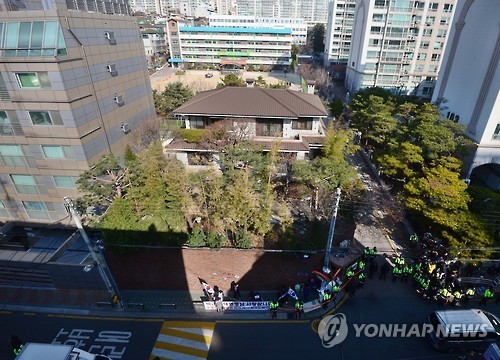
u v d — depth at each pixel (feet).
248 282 66.85
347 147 103.50
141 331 57.82
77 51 78.48
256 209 67.72
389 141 110.73
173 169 73.41
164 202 70.69
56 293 65.26
